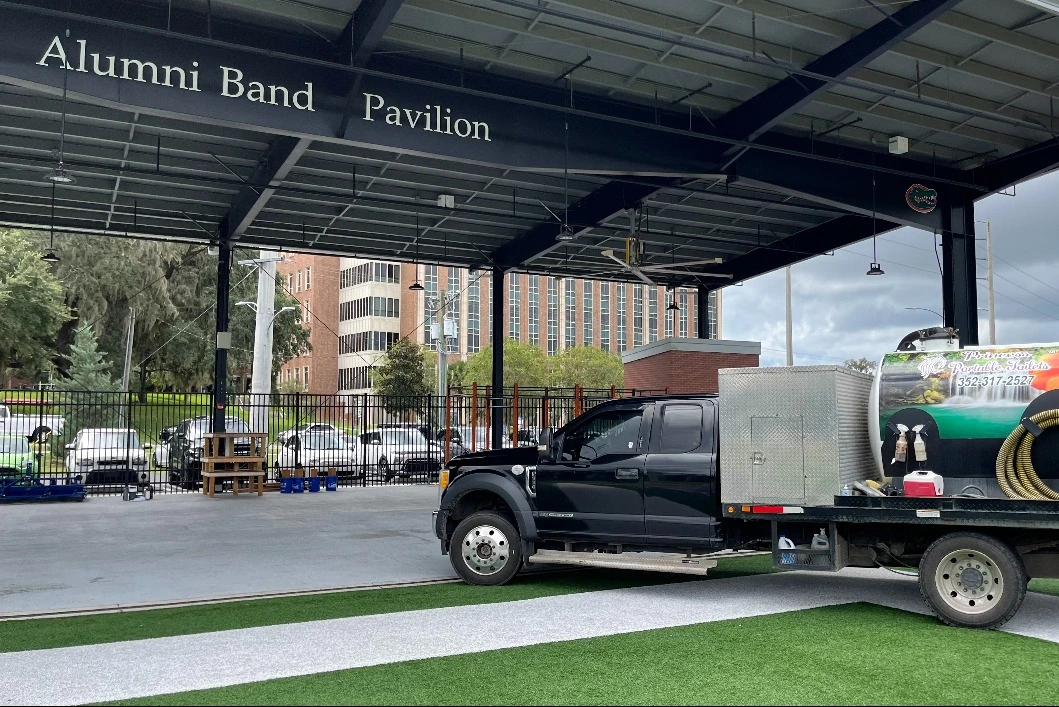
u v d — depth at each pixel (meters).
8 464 20.72
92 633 7.90
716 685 6.12
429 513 18.22
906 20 13.81
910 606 8.99
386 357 60.16
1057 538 7.98
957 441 8.59
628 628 7.95
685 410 9.91
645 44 15.05
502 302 27.67
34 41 12.45
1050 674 6.39
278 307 57.19
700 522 9.52
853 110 17.97
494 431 27.33
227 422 26.12
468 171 19.86
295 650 7.20
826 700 5.77
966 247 21.53
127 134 16.84
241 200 20.44
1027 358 8.49
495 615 8.57
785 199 23.20
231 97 13.80
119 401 35.72
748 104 17.30
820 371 8.97
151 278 48.28
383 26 12.88
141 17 13.23
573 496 10.12
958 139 19.75
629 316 105.50
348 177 19.92
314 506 19.67
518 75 16.22
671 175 18.02
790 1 13.69
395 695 5.91
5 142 17.08
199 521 16.84
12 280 41.00
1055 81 16.92
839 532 8.93
